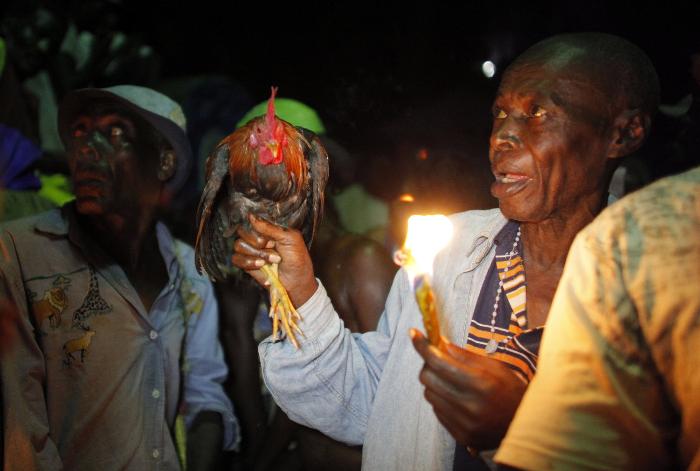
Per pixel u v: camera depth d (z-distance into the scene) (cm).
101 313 243
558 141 165
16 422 206
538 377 114
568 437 108
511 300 175
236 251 189
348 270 278
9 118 350
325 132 361
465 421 140
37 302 233
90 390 238
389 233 340
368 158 343
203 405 289
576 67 166
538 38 624
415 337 142
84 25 488
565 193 169
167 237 278
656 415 106
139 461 244
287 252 186
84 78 480
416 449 176
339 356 187
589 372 107
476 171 340
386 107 354
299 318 186
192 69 782
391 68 615
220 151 220
